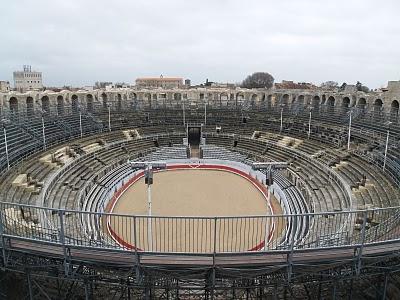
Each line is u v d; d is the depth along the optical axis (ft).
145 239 73.05
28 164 107.76
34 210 79.41
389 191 85.97
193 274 45.47
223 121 193.06
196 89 245.45
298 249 45.03
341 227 69.36
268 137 166.40
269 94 223.10
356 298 59.00
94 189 109.81
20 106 153.07
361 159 111.86
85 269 49.29
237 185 127.03
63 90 201.87
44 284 58.34
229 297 59.11
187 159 156.04
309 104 189.26
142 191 118.52
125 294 58.65
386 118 132.16
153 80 489.26
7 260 47.26
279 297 59.16
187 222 81.41
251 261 44.80
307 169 120.78
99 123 173.47
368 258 45.88
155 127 186.09
